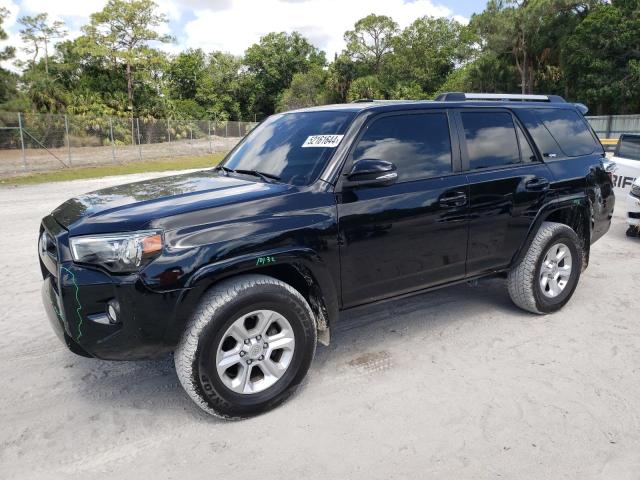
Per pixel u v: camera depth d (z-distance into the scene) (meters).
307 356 3.29
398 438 2.93
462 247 4.03
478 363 3.81
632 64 38.31
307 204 3.28
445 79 92.94
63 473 2.69
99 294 2.82
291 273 3.39
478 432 2.97
